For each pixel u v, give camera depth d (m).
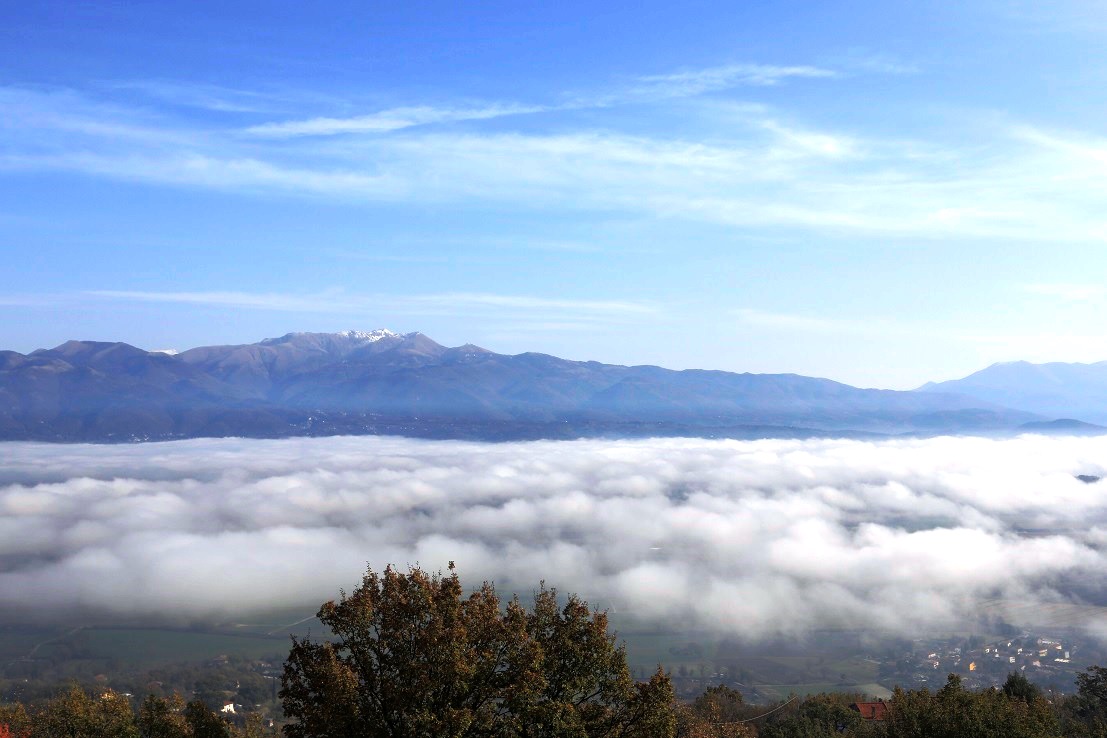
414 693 22.31
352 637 23.94
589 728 24.23
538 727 22.86
